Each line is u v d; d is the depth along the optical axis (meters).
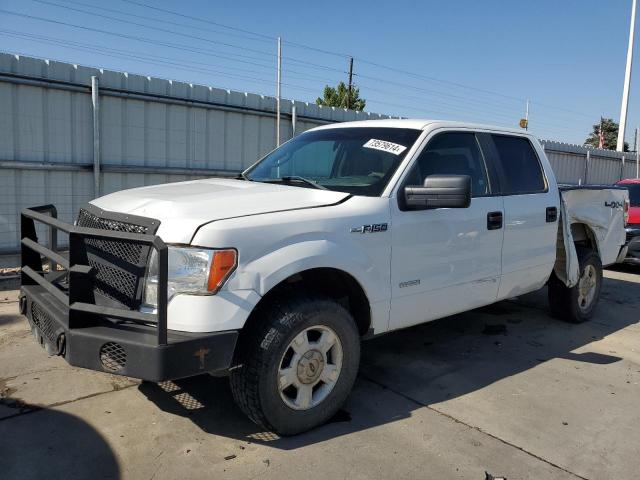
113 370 2.91
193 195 3.54
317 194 3.77
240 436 3.41
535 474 3.13
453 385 4.35
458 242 4.31
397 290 3.91
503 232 4.73
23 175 8.21
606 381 4.53
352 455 3.24
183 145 9.83
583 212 6.02
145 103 9.29
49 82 8.21
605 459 3.32
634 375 4.69
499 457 3.29
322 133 4.84
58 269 3.96
